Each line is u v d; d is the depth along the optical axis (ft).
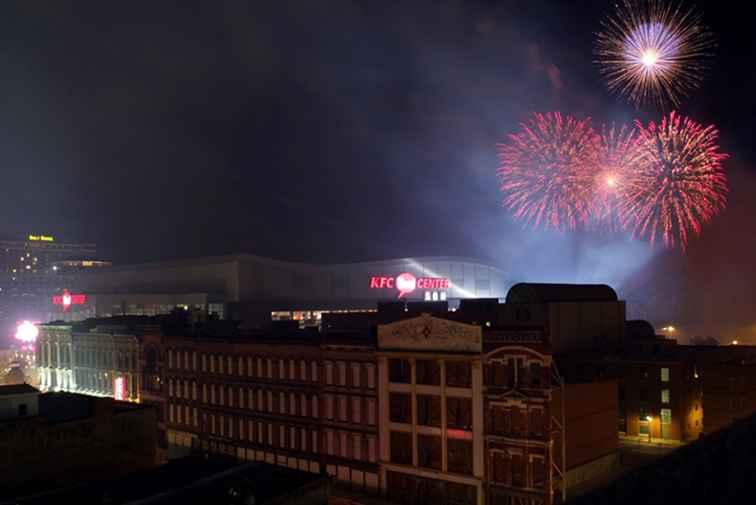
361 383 199.52
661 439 238.48
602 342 281.13
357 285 490.49
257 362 232.94
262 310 450.30
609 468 198.80
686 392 240.32
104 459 157.28
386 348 192.03
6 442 139.74
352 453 201.67
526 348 165.89
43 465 145.69
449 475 178.19
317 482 120.78
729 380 238.89
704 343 448.24
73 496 119.34
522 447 165.99
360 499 190.60
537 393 164.35
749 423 22.58
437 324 181.27
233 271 445.37
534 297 262.47
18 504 116.16
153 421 168.55
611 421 202.39
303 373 216.95
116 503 113.91
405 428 188.03
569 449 180.45
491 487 170.81
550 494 160.97
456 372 179.22
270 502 111.14
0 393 151.33
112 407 160.25
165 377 275.80
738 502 18.34
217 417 249.14
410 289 501.56
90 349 328.70
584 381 197.47
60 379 352.69
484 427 172.14
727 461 20.39
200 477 127.24
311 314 471.62
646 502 20.08
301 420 216.74
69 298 571.28
